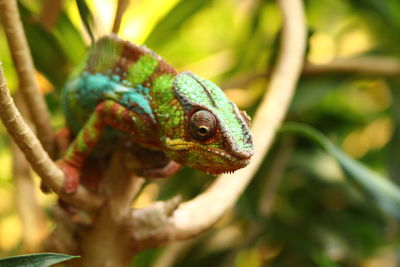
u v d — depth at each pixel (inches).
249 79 24.5
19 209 21.8
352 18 30.8
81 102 18.2
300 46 21.5
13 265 15.3
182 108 16.9
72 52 20.0
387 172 24.1
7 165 29.7
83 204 17.5
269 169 24.2
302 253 23.9
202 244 24.2
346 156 20.5
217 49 32.7
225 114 16.7
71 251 18.2
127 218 17.9
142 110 17.4
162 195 23.5
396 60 24.6
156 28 21.3
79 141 17.5
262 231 23.5
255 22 27.7
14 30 17.5
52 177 16.9
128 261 18.3
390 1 25.2
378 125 29.9
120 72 17.7
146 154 17.8
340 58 24.7
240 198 22.9
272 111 20.4
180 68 29.3
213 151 16.5
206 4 21.6
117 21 18.6
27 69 17.9
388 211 20.7
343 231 24.2
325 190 25.3
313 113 26.4
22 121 16.1
